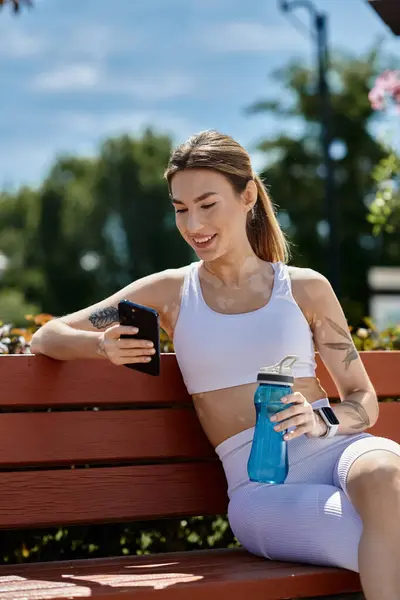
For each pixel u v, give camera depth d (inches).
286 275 134.2
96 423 134.9
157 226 1774.1
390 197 289.4
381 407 150.3
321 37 812.0
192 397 136.9
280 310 131.7
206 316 132.0
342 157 1263.5
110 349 122.3
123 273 1774.1
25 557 159.2
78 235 1801.2
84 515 132.2
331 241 816.9
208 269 135.2
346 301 1168.8
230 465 131.5
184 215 131.7
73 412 134.1
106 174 1806.1
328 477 127.6
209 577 113.7
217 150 130.8
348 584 116.6
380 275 1253.1
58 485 131.7
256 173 136.3
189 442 139.9
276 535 122.3
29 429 131.2
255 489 126.3
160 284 136.0
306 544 119.2
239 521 127.2
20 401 131.3
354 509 115.9
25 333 175.3
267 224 138.3
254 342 130.3
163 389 139.3
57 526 132.4
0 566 123.4
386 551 110.7
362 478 114.5
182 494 138.3
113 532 162.6
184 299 134.0
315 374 145.2
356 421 130.4
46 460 131.4
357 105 1254.9
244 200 133.8
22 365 131.9
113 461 135.6
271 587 113.0
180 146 133.1
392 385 150.3
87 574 117.1
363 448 120.1
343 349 134.0
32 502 130.0
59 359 132.3
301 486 122.2
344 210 1254.9
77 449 133.3
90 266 1797.5
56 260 1801.2
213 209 130.0
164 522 165.9
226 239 131.0
